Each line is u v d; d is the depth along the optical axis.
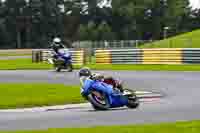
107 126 36.97
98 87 49.72
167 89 69.38
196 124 37.34
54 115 47.41
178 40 154.25
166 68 105.38
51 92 64.94
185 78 84.19
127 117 43.91
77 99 58.44
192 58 110.06
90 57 134.00
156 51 115.75
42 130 35.59
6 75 98.62
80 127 37.56
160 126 36.41
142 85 75.12
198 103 53.75
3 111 51.56
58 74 99.88
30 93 64.00
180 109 48.97
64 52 107.38
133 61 119.75
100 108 50.38
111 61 123.81
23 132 34.59
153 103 55.31
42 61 146.88
